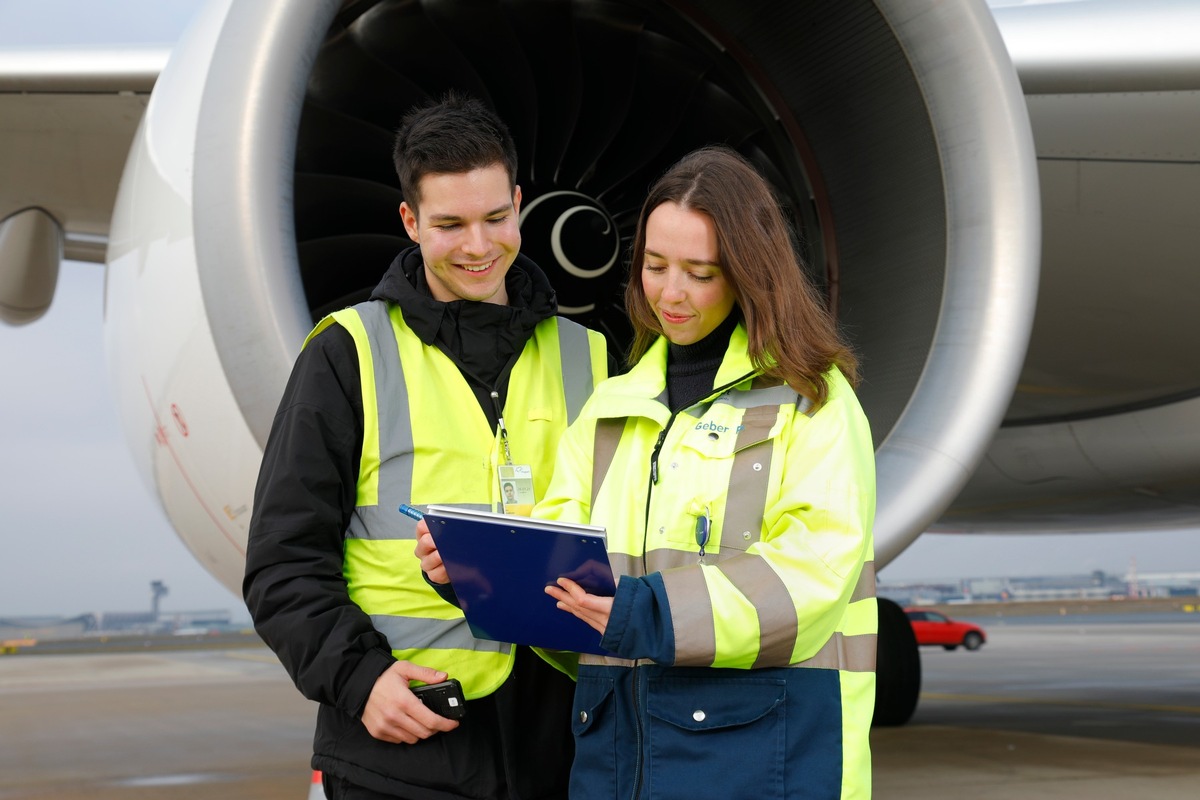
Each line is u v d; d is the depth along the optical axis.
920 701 9.19
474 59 3.14
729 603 1.22
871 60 2.79
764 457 1.35
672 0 3.07
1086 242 4.12
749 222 1.34
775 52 3.01
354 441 1.54
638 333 1.58
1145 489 5.55
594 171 3.27
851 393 1.41
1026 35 3.57
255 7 2.42
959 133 2.67
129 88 3.95
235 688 14.22
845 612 1.36
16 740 7.93
